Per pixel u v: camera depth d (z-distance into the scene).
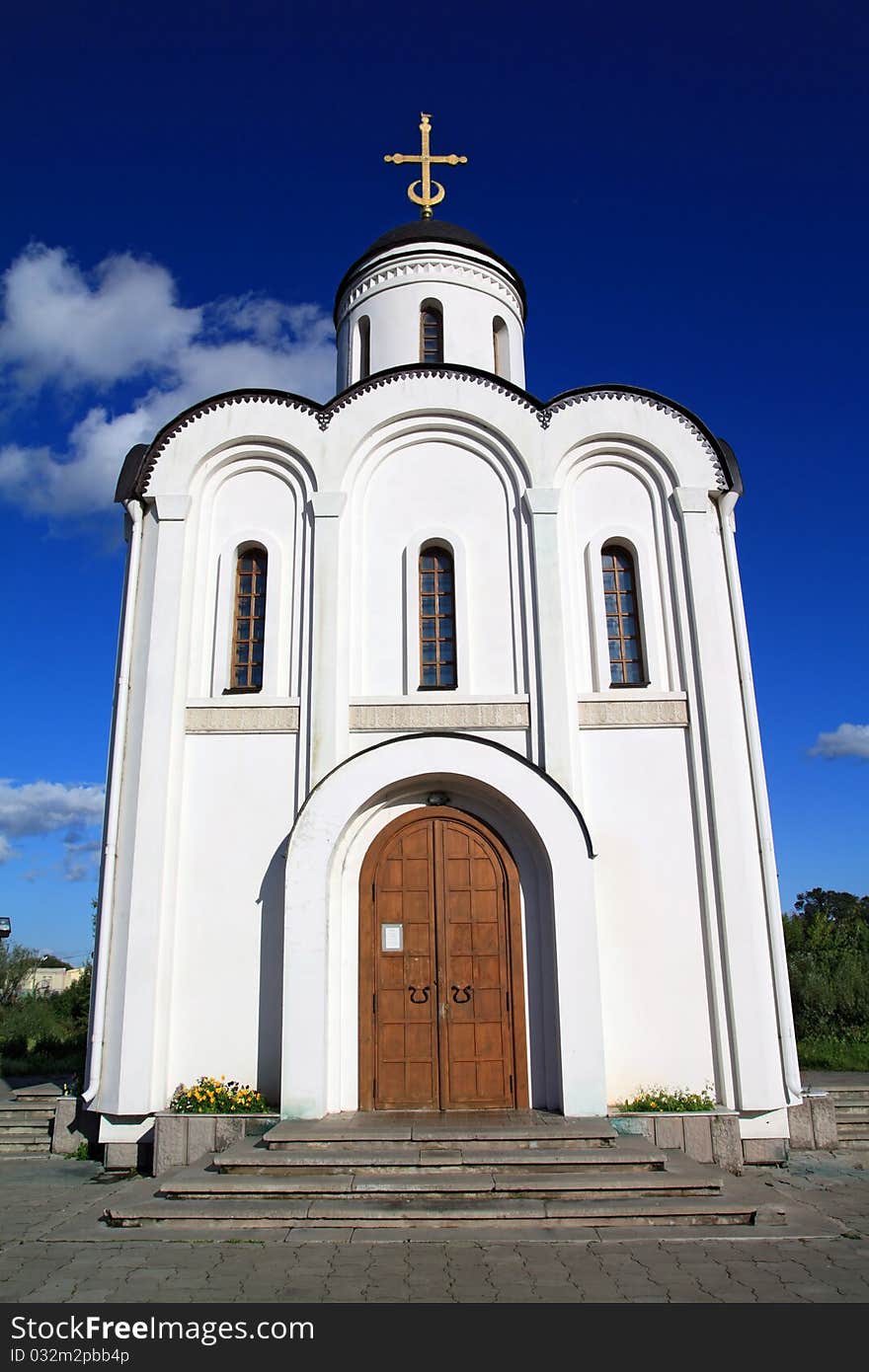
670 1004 11.09
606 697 12.04
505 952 11.34
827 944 25.16
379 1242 7.65
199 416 13.05
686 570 12.45
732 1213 8.14
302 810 11.15
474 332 15.89
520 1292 6.53
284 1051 10.42
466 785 11.56
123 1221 8.20
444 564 12.91
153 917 11.16
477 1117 10.27
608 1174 8.74
